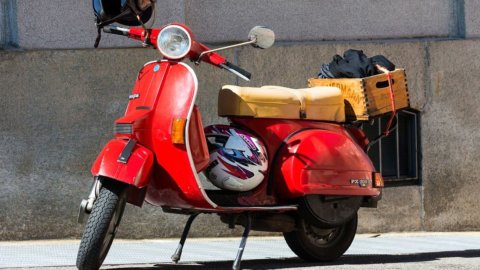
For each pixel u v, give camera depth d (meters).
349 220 9.91
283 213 9.60
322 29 13.74
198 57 8.82
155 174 8.67
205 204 8.73
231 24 13.34
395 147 13.92
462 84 13.94
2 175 12.32
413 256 10.98
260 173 9.27
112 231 8.39
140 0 8.88
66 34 12.53
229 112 9.39
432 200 13.85
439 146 13.88
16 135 12.34
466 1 14.08
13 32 12.47
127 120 8.49
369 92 10.02
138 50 12.70
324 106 9.84
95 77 12.58
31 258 10.70
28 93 12.38
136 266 9.95
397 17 14.01
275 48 13.27
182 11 12.88
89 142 12.58
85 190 12.57
